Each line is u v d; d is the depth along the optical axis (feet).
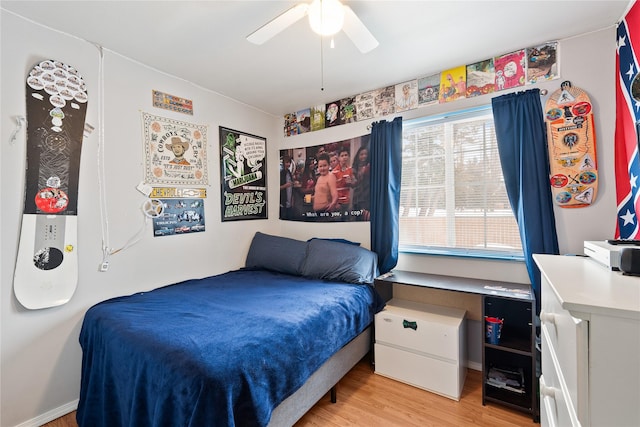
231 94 9.14
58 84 5.74
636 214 5.15
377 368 7.18
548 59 6.39
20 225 5.29
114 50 6.53
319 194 10.23
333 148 9.85
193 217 8.22
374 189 8.70
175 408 3.61
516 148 6.55
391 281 7.31
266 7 5.20
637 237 5.11
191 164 8.18
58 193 5.71
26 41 5.36
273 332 4.71
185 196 8.02
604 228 5.85
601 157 5.87
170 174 7.66
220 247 9.01
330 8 4.48
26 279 5.30
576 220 6.11
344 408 5.88
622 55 5.48
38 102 5.49
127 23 5.59
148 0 4.96
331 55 6.86
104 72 6.42
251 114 10.18
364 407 5.91
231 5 5.13
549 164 6.34
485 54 6.90
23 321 5.30
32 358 5.40
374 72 7.76
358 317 6.68
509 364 6.86
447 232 8.00
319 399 5.70
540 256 4.05
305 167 10.61
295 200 10.89
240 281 7.98
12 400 5.17
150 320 5.11
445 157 7.98
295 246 9.30
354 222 9.43
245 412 3.80
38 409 5.45
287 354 4.59
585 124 5.97
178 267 7.84
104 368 4.81
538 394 5.55
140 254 7.02
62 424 5.50
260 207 10.52
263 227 10.64
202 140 8.48
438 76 7.81
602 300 2.03
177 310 5.65
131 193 6.87
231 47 6.47
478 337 7.29
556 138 6.24
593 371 1.98
